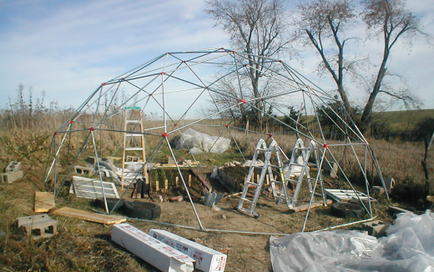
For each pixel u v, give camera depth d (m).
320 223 6.17
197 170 9.68
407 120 23.92
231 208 7.03
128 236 4.30
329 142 15.73
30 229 4.35
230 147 15.01
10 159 8.80
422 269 3.78
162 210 6.49
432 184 7.82
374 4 24.81
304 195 8.30
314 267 4.03
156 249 3.87
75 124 14.05
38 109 13.77
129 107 8.39
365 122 25.11
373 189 8.31
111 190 7.31
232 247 4.82
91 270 3.73
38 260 3.85
